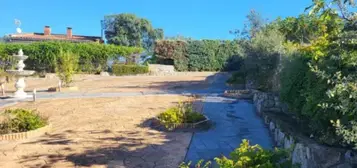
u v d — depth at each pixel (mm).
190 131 8266
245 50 14320
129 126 8867
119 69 28844
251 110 10562
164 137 7801
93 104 12102
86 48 28891
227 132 8156
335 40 4051
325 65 4234
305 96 5496
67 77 17219
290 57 7801
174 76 26703
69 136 7984
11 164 6094
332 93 3268
